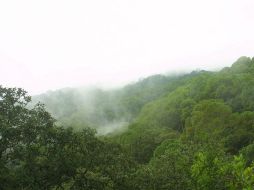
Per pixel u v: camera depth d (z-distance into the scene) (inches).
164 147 3088.1
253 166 691.4
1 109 1284.4
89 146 1344.7
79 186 1235.2
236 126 3400.6
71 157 1280.8
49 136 1293.1
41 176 1235.2
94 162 1311.5
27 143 1256.2
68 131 1320.1
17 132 1234.6
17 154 1220.5
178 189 1407.5
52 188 1254.3
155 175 1427.2
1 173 1173.7
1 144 1224.8
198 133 3412.9
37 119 1284.4
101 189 1248.2
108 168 1301.7
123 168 1365.7
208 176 908.6
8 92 1307.8
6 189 1175.6
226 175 755.4
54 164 1243.8
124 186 1307.8
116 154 1397.6
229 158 1517.0
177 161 1561.3
